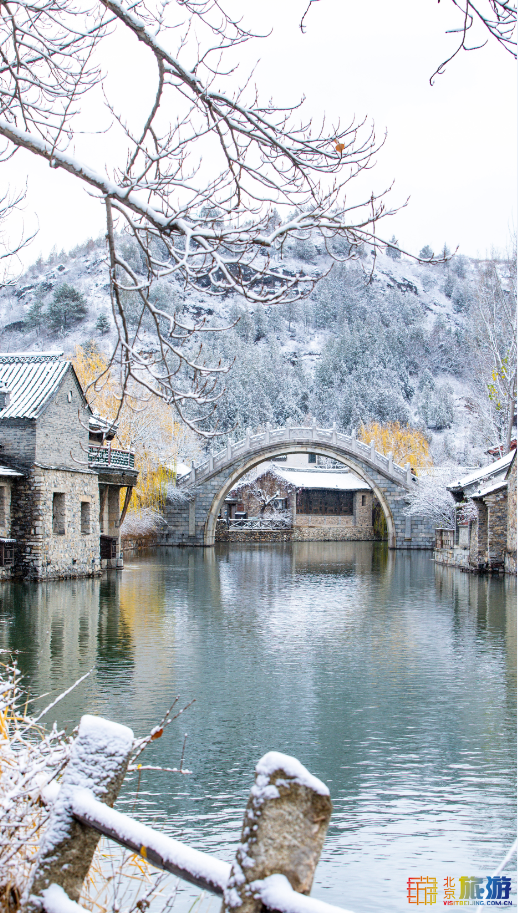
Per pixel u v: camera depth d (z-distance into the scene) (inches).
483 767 444.8
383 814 381.4
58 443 1354.6
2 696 242.1
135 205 275.0
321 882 313.7
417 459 3508.9
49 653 722.8
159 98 279.1
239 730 510.0
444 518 2188.7
